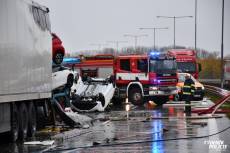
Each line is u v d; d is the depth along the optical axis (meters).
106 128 24.78
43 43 22.98
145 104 45.78
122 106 43.41
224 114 32.81
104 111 37.03
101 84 37.34
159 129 24.14
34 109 21.84
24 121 20.48
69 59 39.28
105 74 47.00
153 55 43.75
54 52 27.36
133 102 44.09
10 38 18.66
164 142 19.31
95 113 35.22
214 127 24.91
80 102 35.62
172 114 33.56
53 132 22.98
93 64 47.41
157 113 34.69
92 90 36.66
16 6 19.39
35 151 17.00
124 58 44.34
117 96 44.25
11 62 18.75
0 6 17.72
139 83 43.94
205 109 35.16
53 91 26.81
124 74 44.34
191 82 34.88
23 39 20.12
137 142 19.22
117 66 44.66
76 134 21.89
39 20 22.44
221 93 53.06
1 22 17.78
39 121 23.62
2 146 18.33
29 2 21.09
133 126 25.78
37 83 21.98
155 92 43.44
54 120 25.22
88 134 22.19
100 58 47.50
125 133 22.45
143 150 17.09
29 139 20.41
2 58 17.81
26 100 20.70
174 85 44.22
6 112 18.48
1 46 17.73
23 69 20.09
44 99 23.91
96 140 19.97
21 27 19.92
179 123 27.27
